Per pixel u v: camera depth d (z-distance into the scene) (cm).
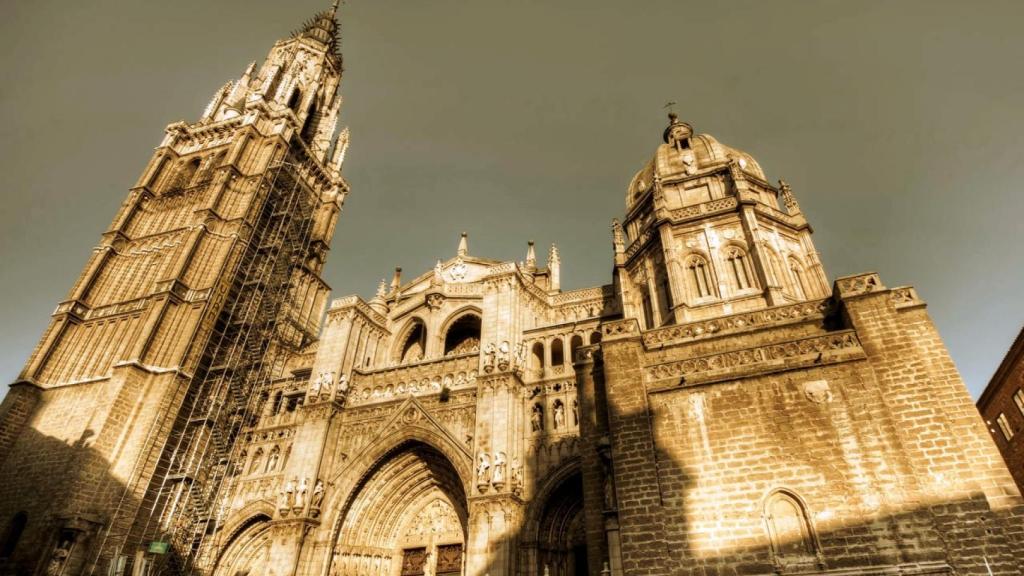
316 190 6844
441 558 3684
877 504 1875
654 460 2152
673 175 4072
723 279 3269
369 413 4091
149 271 5191
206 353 4684
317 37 8175
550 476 3350
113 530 3719
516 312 4084
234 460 4416
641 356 2427
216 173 5756
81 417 4275
